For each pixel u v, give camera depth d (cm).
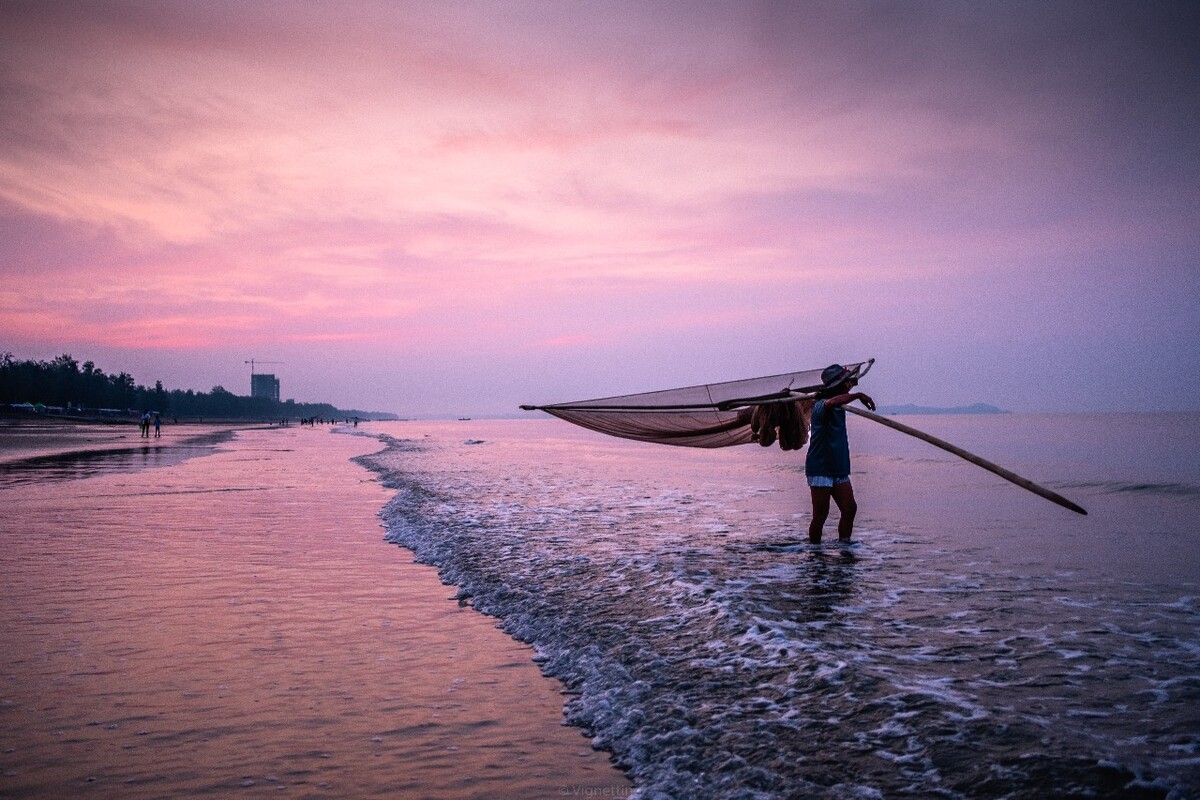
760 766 330
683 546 861
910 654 459
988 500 1293
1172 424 6106
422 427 13675
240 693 443
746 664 454
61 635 559
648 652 489
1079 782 295
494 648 534
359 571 795
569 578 713
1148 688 397
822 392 830
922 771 314
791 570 707
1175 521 1020
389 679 470
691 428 916
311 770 348
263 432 8462
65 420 10869
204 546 948
